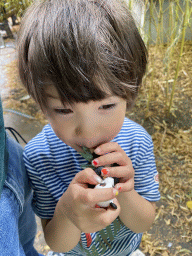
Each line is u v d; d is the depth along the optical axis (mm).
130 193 592
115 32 412
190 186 2031
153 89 2996
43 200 671
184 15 2025
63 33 385
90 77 380
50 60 386
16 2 1478
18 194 427
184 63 3230
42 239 1696
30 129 2682
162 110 2746
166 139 2434
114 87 401
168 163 2221
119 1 473
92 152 494
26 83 483
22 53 446
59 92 394
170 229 1781
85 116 417
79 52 377
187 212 1875
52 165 652
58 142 653
